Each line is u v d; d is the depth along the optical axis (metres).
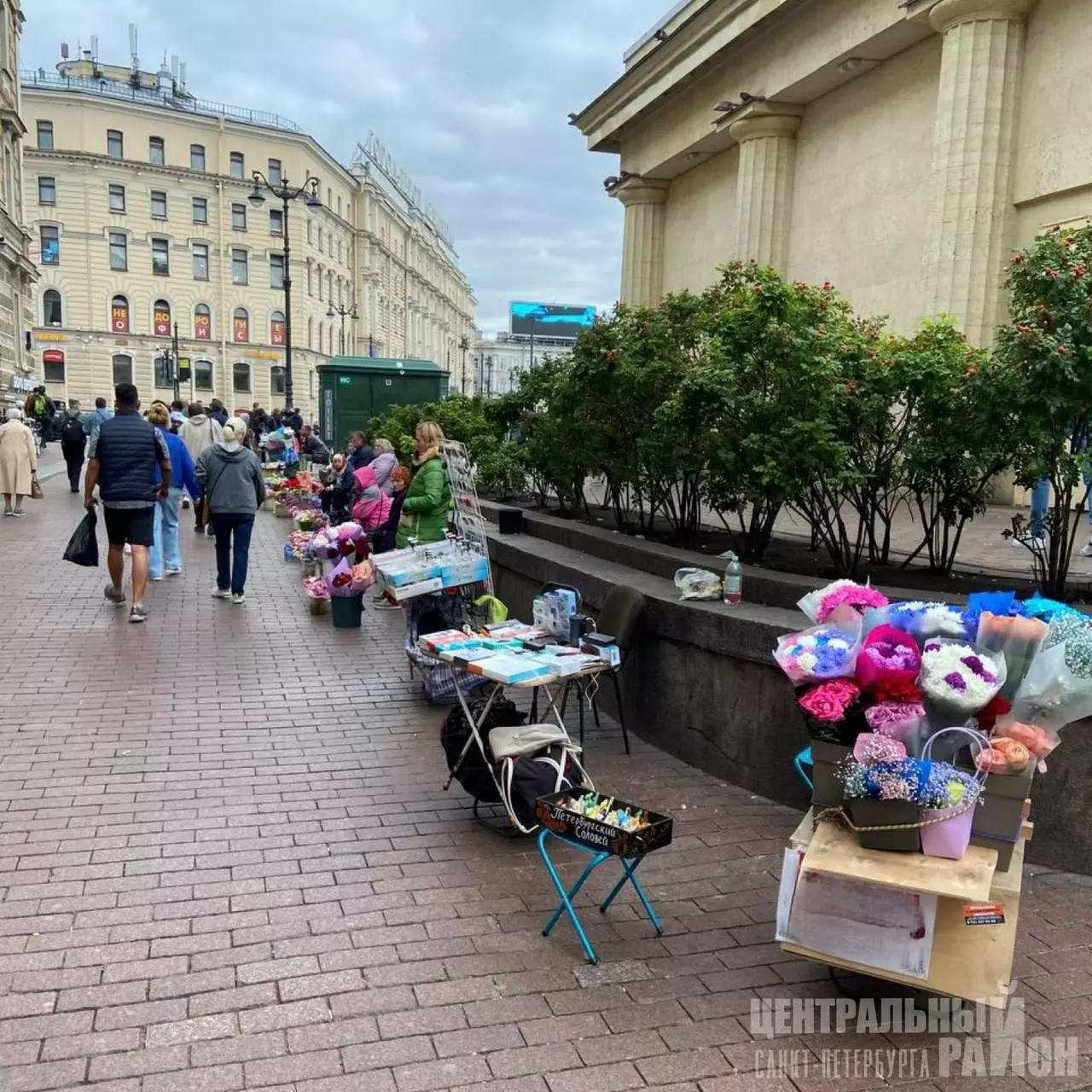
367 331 81.56
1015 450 4.81
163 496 8.34
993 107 10.93
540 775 4.02
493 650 4.54
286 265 27.38
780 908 2.94
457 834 4.17
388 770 4.92
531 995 2.97
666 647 5.29
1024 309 4.60
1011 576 5.59
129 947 3.16
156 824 4.15
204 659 7.02
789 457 5.29
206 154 65.31
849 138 13.94
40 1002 2.84
